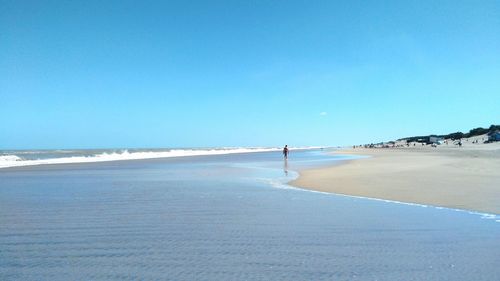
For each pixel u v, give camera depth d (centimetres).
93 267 634
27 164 4062
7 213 1141
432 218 1032
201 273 600
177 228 926
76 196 1520
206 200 1394
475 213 1100
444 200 1320
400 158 4241
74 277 586
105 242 797
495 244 764
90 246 767
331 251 720
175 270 616
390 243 776
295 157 6191
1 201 1391
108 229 919
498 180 1825
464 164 2808
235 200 1391
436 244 766
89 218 1057
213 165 3831
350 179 2047
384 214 1098
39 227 945
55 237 843
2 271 616
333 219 1029
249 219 1034
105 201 1377
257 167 3409
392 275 585
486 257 675
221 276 586
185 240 809
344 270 611
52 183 2052
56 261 668
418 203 1288
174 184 1966
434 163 3086
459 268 616
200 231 892
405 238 817
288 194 1552
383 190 1603
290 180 2138
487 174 2095
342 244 770
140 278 579
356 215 1084
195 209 1197
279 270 613
